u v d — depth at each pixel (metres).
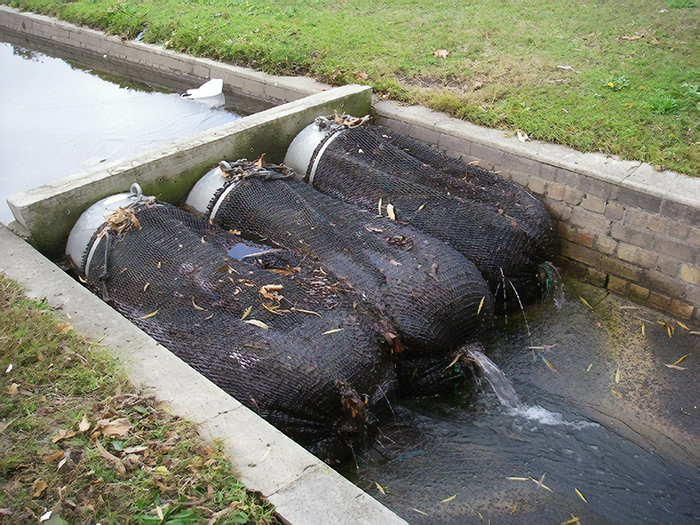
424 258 5.20
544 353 5.67
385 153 6.79
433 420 4.91
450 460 4.56
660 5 9.76
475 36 9.52
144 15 12.23
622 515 4.15
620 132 6.66
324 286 4.96
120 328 4.26
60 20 13.45
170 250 5.29
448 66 8.73
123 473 3.19
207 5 12.36
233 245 5.66
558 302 6.32
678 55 8.21
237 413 3.56
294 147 7.26
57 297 4.60
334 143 6.98
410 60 9.06
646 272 6.14
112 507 3.04
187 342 4.53
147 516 2.99
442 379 5.04
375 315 4.77
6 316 4.26
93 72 12.21
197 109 9.85
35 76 12.05
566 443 4.74
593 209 6.31
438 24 10.10
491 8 10.48
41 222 5.76
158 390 3.72
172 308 4.87
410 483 4.36
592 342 5.79
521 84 7.98
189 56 10.81
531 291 6.21
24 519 2.98
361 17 10.81
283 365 4.22
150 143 8.66
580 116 7.05
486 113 7.44
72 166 8.12
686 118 6.73
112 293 5.22
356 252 5.29
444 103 7.80
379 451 4.62
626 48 8.58
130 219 5.62
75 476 3.17
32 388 3.71
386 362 4.73
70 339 4.10
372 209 6.31
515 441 4.75
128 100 10.54
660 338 5.80
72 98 10.75
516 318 6.13
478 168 6.76
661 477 4.46
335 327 4.56
